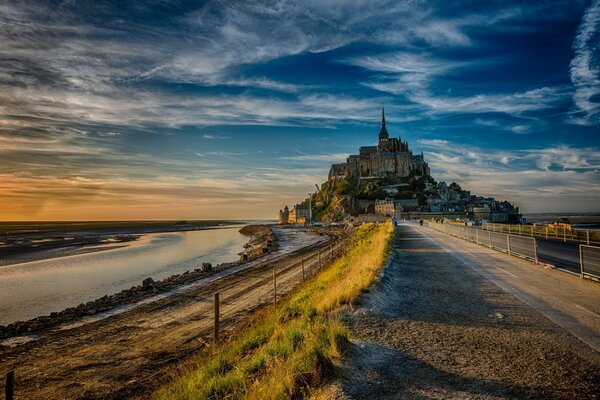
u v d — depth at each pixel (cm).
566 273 1817
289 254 5047
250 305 2092
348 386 626
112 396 1015
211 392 707
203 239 10950
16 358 1339
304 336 843
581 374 681
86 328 1714
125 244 8350
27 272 4081
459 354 786
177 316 1903
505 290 1438
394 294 1378
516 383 646
